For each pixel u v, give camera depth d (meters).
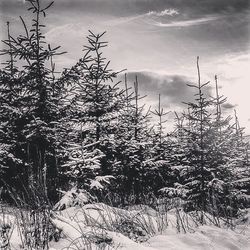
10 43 8.57
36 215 4.36
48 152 8.46
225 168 8.62
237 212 8.15
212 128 8.59
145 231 5.40
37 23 8.70
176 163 10.03
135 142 9.55
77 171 6.85
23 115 8.59
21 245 3.95
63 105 8.98
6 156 8.15
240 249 5.18
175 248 4.86
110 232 4.78
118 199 8.77
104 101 9.23
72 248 4.02
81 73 8.95
